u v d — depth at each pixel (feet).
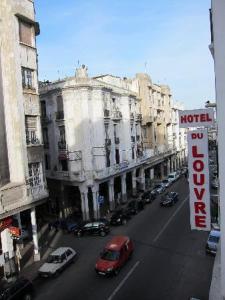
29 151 89.25
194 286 72.79
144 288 73.67
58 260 85.97
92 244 107.76
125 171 162.09
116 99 160.15
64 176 138.00
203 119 48.29
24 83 89.97
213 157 174.29
